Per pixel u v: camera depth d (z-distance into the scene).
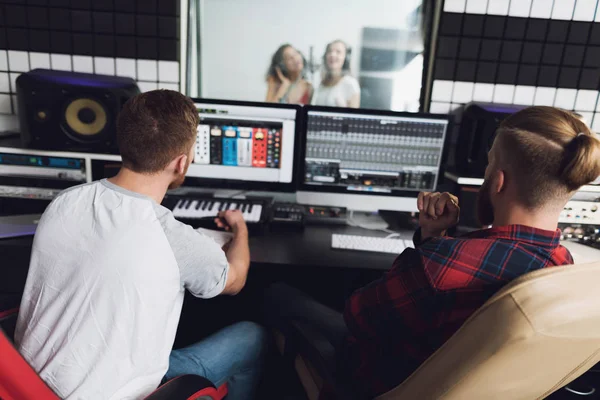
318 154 1.84
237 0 2.14
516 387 0.83
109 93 1.72
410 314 0.90
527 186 0.84
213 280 1.04
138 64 2.13
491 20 2.07
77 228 0.90
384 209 1.90
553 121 0.82
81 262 0.88
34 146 1.76
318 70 2.24
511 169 0.86
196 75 2.24
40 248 0.91
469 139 1.94
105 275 0.87
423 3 2.14
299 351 1.26
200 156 1.84
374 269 1.50
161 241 0.92
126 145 0.95
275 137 1.81
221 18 2.17
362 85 2.27
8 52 2.09
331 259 1.55
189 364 1.22
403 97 2.28
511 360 0.73
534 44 2.10
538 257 0.83
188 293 2.03
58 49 2.09
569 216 1.81
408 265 0.91
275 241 1.68
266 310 1.55
